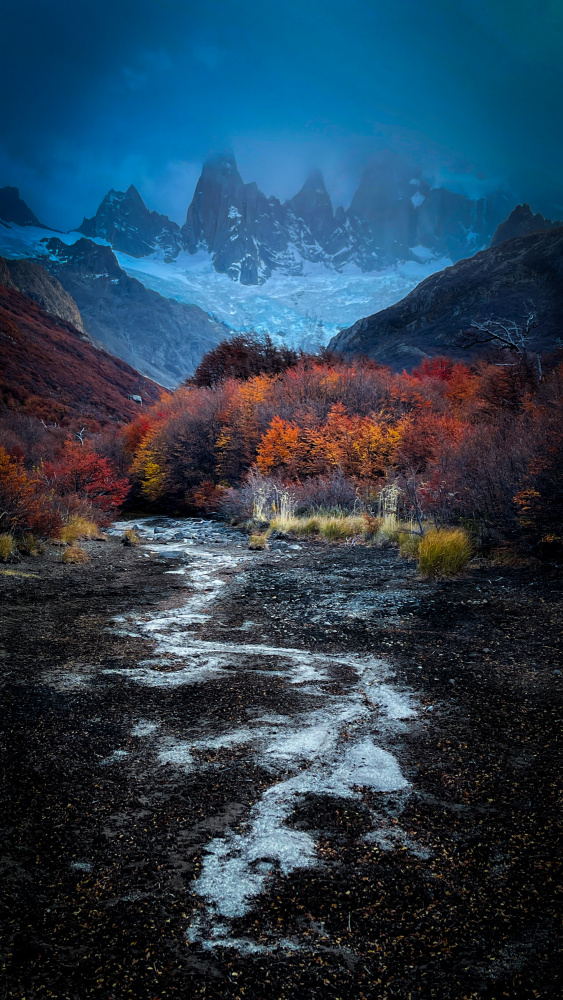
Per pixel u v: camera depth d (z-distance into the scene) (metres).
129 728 2.86
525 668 3.75
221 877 1.74
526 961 1.42
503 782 2.35
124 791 2.24
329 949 1.46
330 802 2.19
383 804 2.18
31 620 5.01
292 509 12.85
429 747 2.68
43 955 1.42
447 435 12.32
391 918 1.57
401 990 1.33
